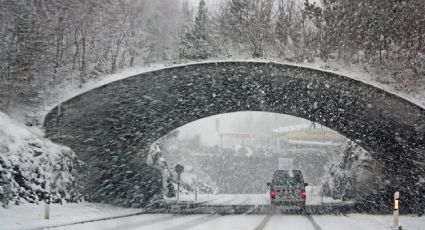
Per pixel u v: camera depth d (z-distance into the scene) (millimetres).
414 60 26391
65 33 27172
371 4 26672
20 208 17531
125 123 31297
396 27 26469
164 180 46250
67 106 26641
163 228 14734
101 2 27203
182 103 31906
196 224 16516
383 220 20672
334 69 27219
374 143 33031
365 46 27406
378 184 35969
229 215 22359
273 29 28125
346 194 41375
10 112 26234
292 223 17641
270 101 32906
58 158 23312
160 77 27297
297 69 27203
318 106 31891
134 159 35906
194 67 27234
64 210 20078
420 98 25531
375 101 27000
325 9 27906
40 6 26641
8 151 19250
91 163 29922
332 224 17609
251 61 27172
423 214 27281
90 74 27281
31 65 26625
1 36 26094
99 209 24109
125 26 27375
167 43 27656
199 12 27953
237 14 28047
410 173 32125
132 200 34562
